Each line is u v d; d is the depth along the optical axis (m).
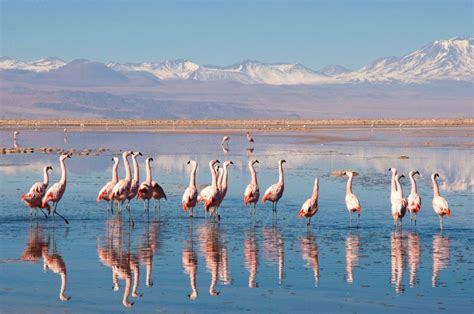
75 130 122.00
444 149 68.94
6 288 19.52
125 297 18.80
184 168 51.16
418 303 18.27
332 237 26.27
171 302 18.44
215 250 24.08
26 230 27.42
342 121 175.38
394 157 59.81
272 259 22.81
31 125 151.12
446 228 28.03
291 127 132.38
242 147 73.62
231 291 19.34
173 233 27.08
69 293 19.14
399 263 22.25
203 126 143.00
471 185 41.62
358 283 20.05
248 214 31.44
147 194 30.55
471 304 18.17
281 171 31.00
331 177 45.19
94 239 25.81
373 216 30.75
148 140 88.31
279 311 17.73
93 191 38.25
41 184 29.17
